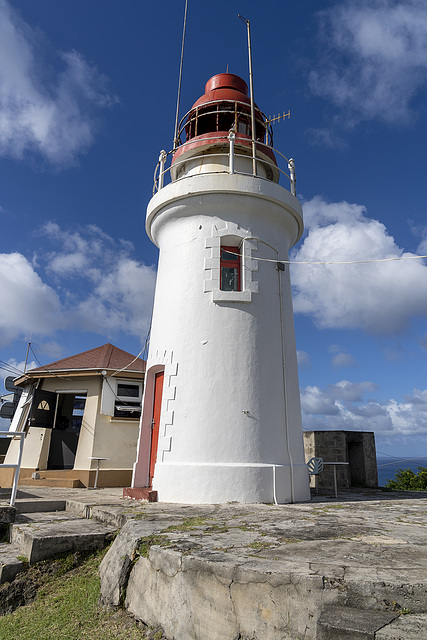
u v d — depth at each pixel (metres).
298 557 4.53
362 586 3.71
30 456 15.42
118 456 14.99
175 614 4.52
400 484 31.67
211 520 6.94
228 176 10.98
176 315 10.87
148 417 11.42
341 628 3.35
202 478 9.29
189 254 11.19
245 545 5.13
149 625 4.84
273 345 10.80
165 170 12.39
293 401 10.90
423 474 31.03
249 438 9.75
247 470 9.38
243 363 10.25
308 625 3.68
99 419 15.19
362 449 15.63
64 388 16.00
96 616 5.37
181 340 10.59
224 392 9.99
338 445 14.72
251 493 9.26
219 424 9.77
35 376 15.98
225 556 4.61
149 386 11.58
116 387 15.67
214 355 10.26
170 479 9.50
